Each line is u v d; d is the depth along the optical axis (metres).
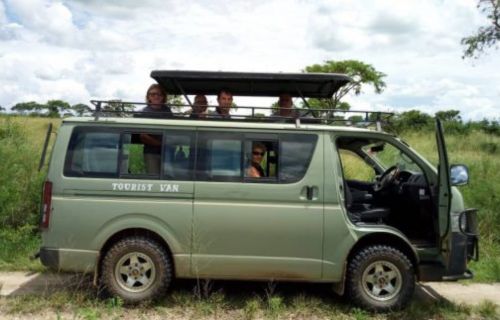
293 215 5.32
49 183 5.34
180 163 5.41
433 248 5.64
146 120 5.47
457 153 16.19
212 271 5.38
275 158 5.43
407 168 6.29
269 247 5.33
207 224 5.32
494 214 8.52
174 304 5.52
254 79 5.86
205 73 5.76
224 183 5.35
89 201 5.32
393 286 5.47
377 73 28.34
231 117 5.57
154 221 5.33
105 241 5.32
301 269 5.35
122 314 5.24
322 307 5.55
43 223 5.30
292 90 6.50
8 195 7.99
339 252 5.34
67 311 5.30
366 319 5.27
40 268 6.68
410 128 19.59
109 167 5.38
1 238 7.49
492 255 7.77
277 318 5.26
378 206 6.41
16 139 9.62
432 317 5.45
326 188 5.37
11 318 5.10
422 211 5.79
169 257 5.43
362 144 6.47
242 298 5.78
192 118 5.62
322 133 5.50
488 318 5.48
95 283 5.32
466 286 6.65
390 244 5.58
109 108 5.56
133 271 5.39
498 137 22.88
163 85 6.27
